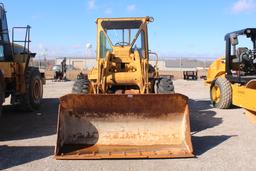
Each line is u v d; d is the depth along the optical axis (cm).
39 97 1188
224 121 966
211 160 622
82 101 675
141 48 965
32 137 792
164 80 894
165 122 695
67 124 686
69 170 577
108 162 614
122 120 693
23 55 1103
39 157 643
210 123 939
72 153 642
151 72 923
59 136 651
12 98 1094
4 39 1059
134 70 888
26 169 583
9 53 1075
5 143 741
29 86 1104
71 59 5100
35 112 1129
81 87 869
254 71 1153
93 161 620
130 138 684
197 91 1922
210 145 714
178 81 2955
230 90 1171
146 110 688
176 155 632
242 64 1149
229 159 627
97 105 680
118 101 676
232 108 1207
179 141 680
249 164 601
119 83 836
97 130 689
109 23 969
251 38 1178
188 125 675
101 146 671
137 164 604
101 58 918
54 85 2414
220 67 1312
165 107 686
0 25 1045
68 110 684
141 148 663
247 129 863
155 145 674
